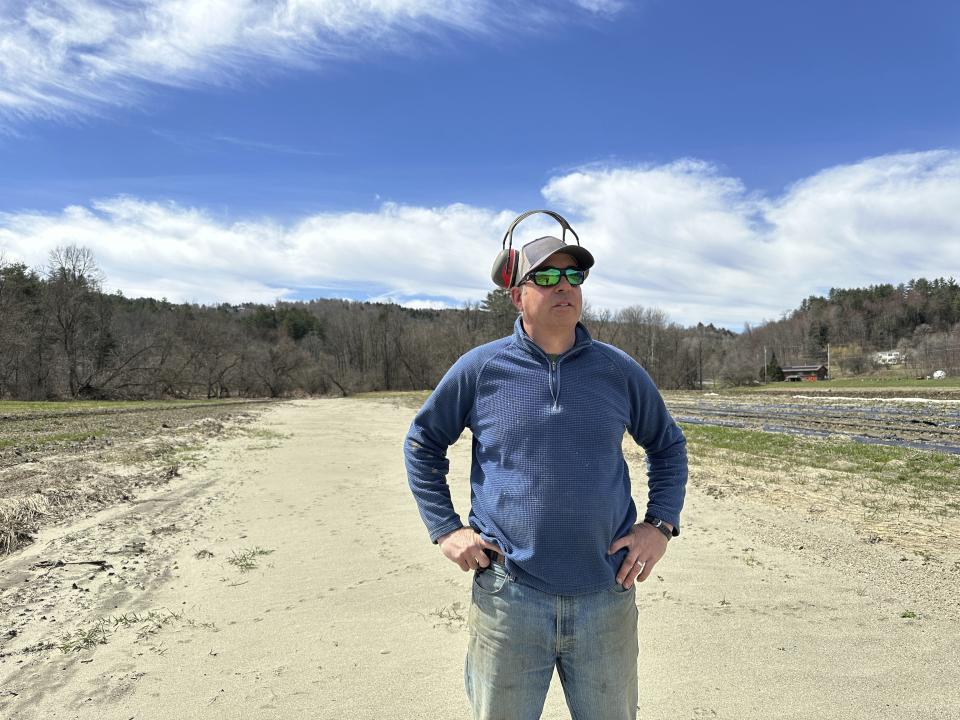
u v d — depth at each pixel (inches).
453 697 126.0
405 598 183.5
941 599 182.7
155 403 1749.5
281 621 166.1
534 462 68.7
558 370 69.9
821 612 173.2
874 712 121.6
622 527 73.8
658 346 3014.3
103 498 323.0
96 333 2095.2
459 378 74.9
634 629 74.9
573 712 73.5
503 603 70.2
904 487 371.6
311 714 119.6
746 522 280.2
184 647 149.8
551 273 68.6
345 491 358.3
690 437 703.1
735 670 138.9
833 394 1860.2
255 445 605.6
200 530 265.0
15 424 776.9
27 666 139.9
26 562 215.8
